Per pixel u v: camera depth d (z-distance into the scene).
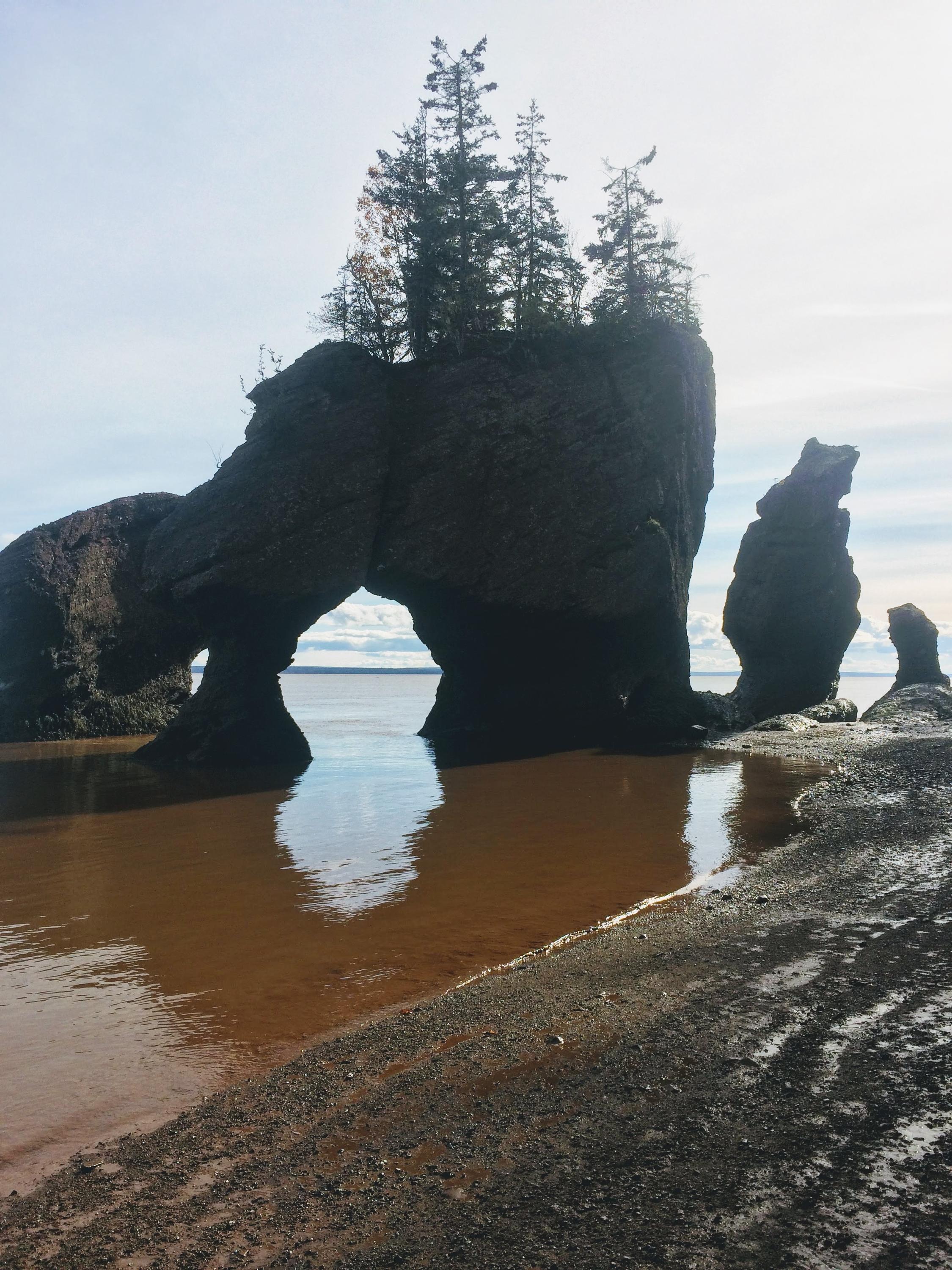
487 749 38.19
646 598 38.69
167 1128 7.54
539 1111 7.36
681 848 18.00
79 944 12.66
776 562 49.12
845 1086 7.31
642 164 47.53
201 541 33.62
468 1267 5.39
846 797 23.28
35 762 36.31
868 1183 5.90
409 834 19.91
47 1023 9.90
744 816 21.11
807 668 49.56
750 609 49.94
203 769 33.47
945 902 12.83
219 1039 9.41
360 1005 10.27
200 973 11.41
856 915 12.54
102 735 48.06
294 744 35.75
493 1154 6.71
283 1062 8.81
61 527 46.47
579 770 30.19
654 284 45.56
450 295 42.41
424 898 14.66
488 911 13.89
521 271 45.69
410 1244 5.68
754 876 15.48
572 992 10.13
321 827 21.06
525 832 19.88
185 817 22.88
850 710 49.06
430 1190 6.29
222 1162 6.92
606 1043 8.63
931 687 50.41
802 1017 8.87
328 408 35.94
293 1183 6.54
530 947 12.20
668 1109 7.18
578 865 16.72
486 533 36.62
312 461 34.62
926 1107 6.85
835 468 48.75
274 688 36.38
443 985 10.84
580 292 46.16
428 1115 7.43
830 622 49.12
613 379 40.28
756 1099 7.23
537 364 39.75
